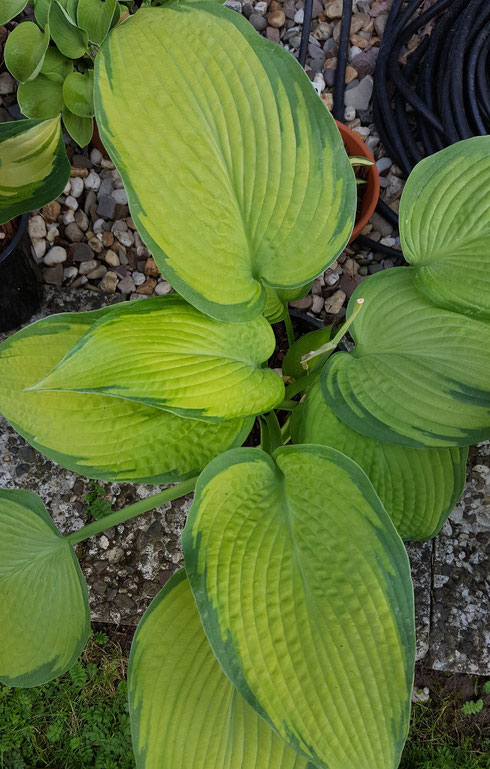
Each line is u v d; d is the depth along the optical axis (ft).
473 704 3.14
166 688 2.10
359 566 1.89
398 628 1.84
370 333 2.28
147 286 3.49
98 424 2.17
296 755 2.05
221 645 1.82
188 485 2.32
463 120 3.38
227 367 2.11
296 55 3.71
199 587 1.87
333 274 3.48
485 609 3.14
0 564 2.18
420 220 2.22
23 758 3.07
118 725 3.08
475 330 2.14
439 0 3.52
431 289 2.17
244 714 2.08
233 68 1.83
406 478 2.31
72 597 2.26
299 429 2.41
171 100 1.81
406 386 2.16
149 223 1.86
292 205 1.98
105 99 1.78
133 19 1.82
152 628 2.15
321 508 1.97
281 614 1.86
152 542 3.15
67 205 3.48
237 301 2.02
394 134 3.50
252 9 3.68
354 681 1.82
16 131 2.37
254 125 1.88
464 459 2.32
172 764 2.05
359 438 2.27
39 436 2.15
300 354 2.65
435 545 3.21
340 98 3.61
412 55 3.60
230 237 1.98
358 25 3.68
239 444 2.24
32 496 2.29
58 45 2.56
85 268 3.46
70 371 1.88
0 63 3.52
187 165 1.86
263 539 1.94
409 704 1.81
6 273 2.91
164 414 2.20
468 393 2.11
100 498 3.18
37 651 2.16
